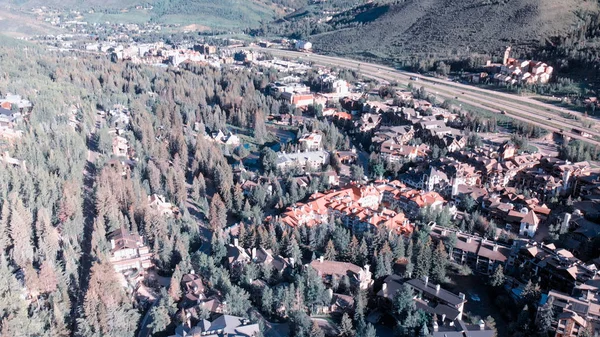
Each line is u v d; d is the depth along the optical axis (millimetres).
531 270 175375
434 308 153750
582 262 172875
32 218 187250
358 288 165625
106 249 181250
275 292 163500
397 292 157500
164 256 182625
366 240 189500
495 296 168625
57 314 147250
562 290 165750
